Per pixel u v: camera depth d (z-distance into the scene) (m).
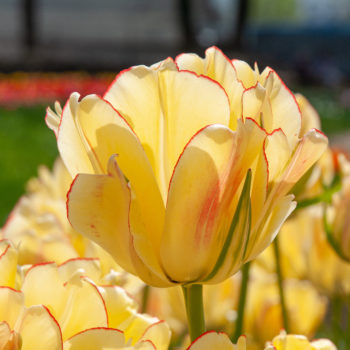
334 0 23.34
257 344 0.77
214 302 0.81
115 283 0.53
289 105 0.46
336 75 12.88
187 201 0.44
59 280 0.45
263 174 0.44
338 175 0.67
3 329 0.42
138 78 0.44
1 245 0.46
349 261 0.65
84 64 11.08
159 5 13.32
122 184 0.43
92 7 13.11
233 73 0.46
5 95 7.35
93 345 0.43
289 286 0.80
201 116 0.44
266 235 0.45
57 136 0.46
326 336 1.00
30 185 0.80
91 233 0.44
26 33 12.52
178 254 0.45
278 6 27.14
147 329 0.46
